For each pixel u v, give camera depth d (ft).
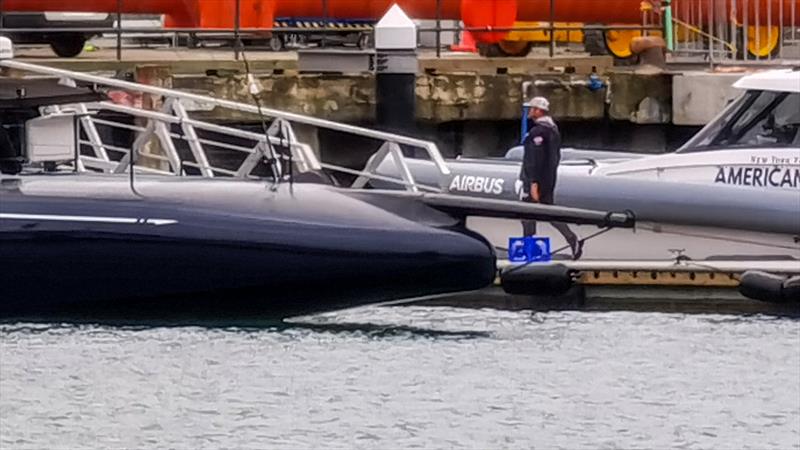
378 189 217.77
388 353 190.49
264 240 189.16
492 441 169.48
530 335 198.59
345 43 292.20
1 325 191.42
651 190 217.97
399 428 171.42
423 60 273.33
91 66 263.70
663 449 166.91
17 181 191.11
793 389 181.16
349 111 268.21
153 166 255.91
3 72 256.11
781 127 225.35
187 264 189.06
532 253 211.82
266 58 272.92
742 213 215.72
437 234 191.52
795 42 286.46
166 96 216.54
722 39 277.03
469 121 276.41
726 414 177.37
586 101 273.54
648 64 280.51
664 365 188.14
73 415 173.37
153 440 169.48
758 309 205.36
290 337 193.67
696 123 271.28
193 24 281.33
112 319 191.62
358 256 190.08
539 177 217.36
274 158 199.21
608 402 178.60
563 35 311.88
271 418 173.47
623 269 207.00
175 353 187.11
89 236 188.03
